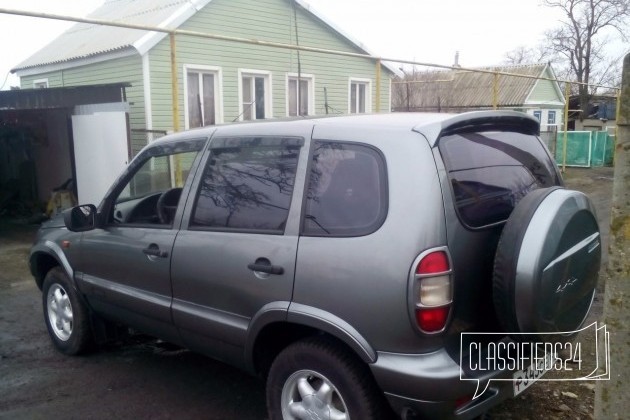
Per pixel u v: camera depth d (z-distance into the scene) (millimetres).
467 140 2994
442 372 2549
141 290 3869
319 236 2879
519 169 3275
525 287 2586
